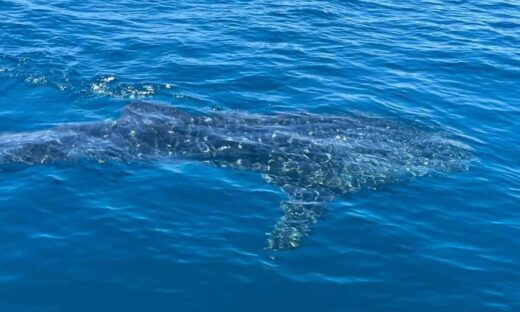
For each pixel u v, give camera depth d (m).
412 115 20.50
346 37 26.56
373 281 13.66
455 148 18.55
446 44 26.45
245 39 25.67
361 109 20.56
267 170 17.20
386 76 23.19
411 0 31.86
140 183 16.55
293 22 27.75
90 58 23.50
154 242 14.48
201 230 14.95
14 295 12.93
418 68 24.06
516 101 21.98
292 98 21.06
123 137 17.91
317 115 19.16
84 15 27.55
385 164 17.48
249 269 13.79
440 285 13.65
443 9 30.84
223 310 12.77
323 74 23.00
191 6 29.23
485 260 14.45
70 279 13.38
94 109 20.16
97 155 17.42
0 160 17.03
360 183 16.88
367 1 31.12
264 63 23.52
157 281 13.41
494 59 25.16
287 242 14.62
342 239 14.86
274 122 18.61
